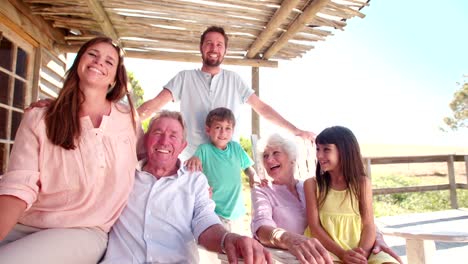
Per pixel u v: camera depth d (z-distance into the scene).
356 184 2.07
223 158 2.65
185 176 1.93
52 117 1.58
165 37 4.16
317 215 2.08
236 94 3.06
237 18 3.70
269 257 1.40
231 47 4.39
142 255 1.68
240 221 2.63
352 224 2.06
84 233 1.60
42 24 3.95
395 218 2.84
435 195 7.59
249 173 2.67
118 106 1.83
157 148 1.88
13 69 3.53
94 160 1.61
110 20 3.78
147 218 1.75
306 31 3.85
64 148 1.57
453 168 6.45
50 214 1.57
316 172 2.18
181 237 1.77
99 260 1.69
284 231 1.76
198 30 3.98
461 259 3.40
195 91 2.96
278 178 2.30
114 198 1.69
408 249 2.32
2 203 1.39
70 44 4.49
